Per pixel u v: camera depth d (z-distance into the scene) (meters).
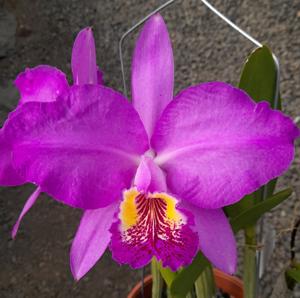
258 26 0.73
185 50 0.77
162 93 0.25
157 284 0.33
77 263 0.26
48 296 0.56
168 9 0.82
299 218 0.31
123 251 0.25
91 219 0.26
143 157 0.25
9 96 0.78
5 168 0.24
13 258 0.60
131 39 0.82
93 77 0.24
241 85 0.26
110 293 0.55
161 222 0.25
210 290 0.32
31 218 0.64
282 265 0.53
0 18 0.88
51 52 0.86
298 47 0.69
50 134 0.24
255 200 0.27
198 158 0.25
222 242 0.25
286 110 0.63
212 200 0.25
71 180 0.25
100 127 0.24
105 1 0.90
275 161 0.23
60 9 0.92
